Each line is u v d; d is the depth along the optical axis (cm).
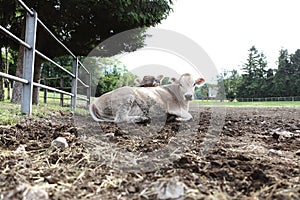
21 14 668
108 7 673
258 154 177
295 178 125
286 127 349
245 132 286
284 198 101
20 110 360
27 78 343
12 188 109
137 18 719
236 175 125
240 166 139
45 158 155
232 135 260
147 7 748
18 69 631
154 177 125
